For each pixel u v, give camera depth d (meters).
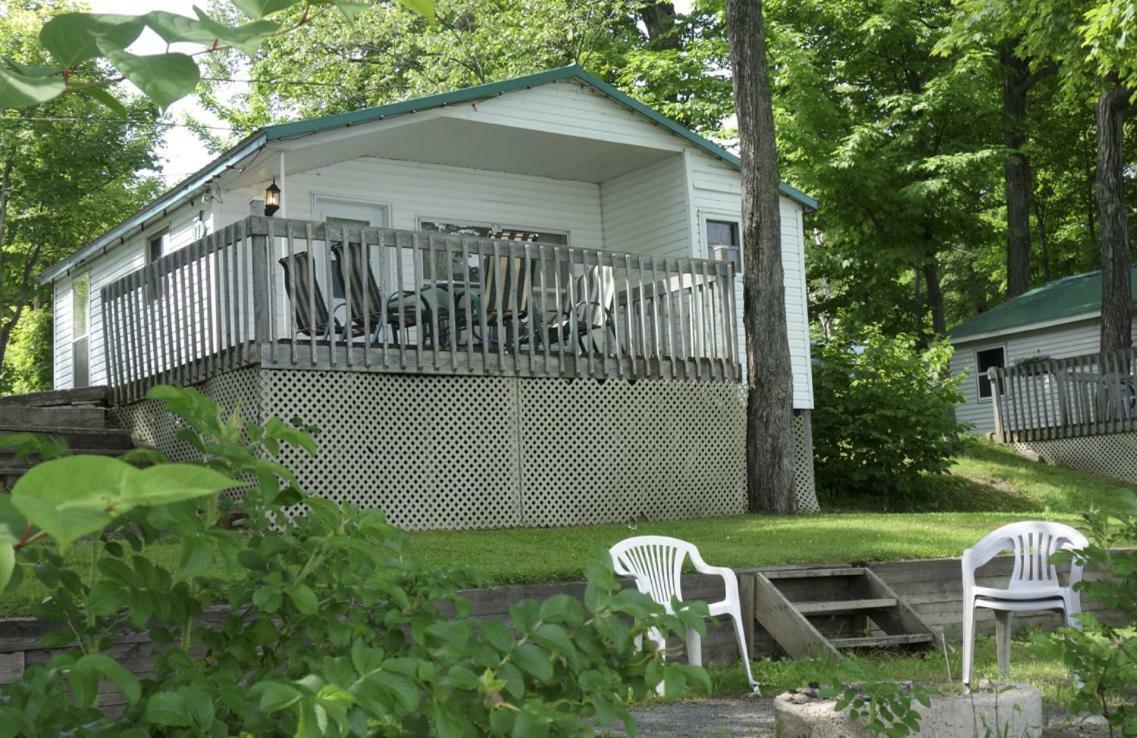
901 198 28.42
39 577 2.50
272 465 2.42
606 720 2.17
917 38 29.28
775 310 14.55
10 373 33.22
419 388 11.90
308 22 1.49
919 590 9.53
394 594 2.52
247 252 10.98
